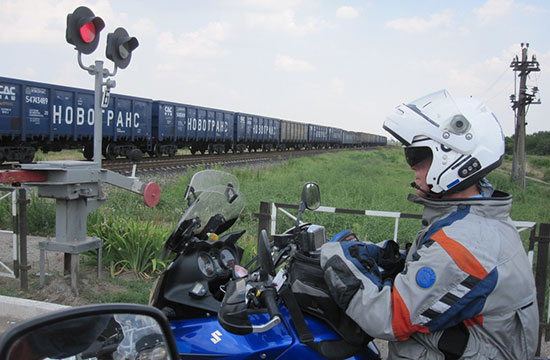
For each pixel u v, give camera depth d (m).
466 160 1.74
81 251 4.82
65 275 5.07
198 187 2.69
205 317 2.10
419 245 1.83
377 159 42.44
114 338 1.58
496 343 1.64
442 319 1.58
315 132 60.62
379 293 1.68
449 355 1.65
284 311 1.98
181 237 2.35
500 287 1.57
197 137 30.94
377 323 1.65
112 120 22.17
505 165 48.91
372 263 1.85
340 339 1.91
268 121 43.81
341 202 10.98
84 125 20.47
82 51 4.60
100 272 5.21
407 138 1.84
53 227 7.98
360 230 7.89
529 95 25.16
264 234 1.98
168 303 2.15
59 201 4.82
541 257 4.00
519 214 11.34
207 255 2.27
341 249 1.84
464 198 1.74
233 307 1.76
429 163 1.85
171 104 27.36
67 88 19.34
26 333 1.38
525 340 1.65
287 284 1.99
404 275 1.68
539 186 27.52
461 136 1.74
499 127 1.84
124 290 5.06
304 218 8.67
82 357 1.50
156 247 5.61
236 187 2.90
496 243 1.61
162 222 8.61
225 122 35.06
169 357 1.66
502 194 1.87
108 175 4.88
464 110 1.78
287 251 2.22
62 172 4.47
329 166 28.02
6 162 18.81
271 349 1.85
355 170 25.27
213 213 2.58
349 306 1.72
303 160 31.50
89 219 7.15
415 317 1.60
